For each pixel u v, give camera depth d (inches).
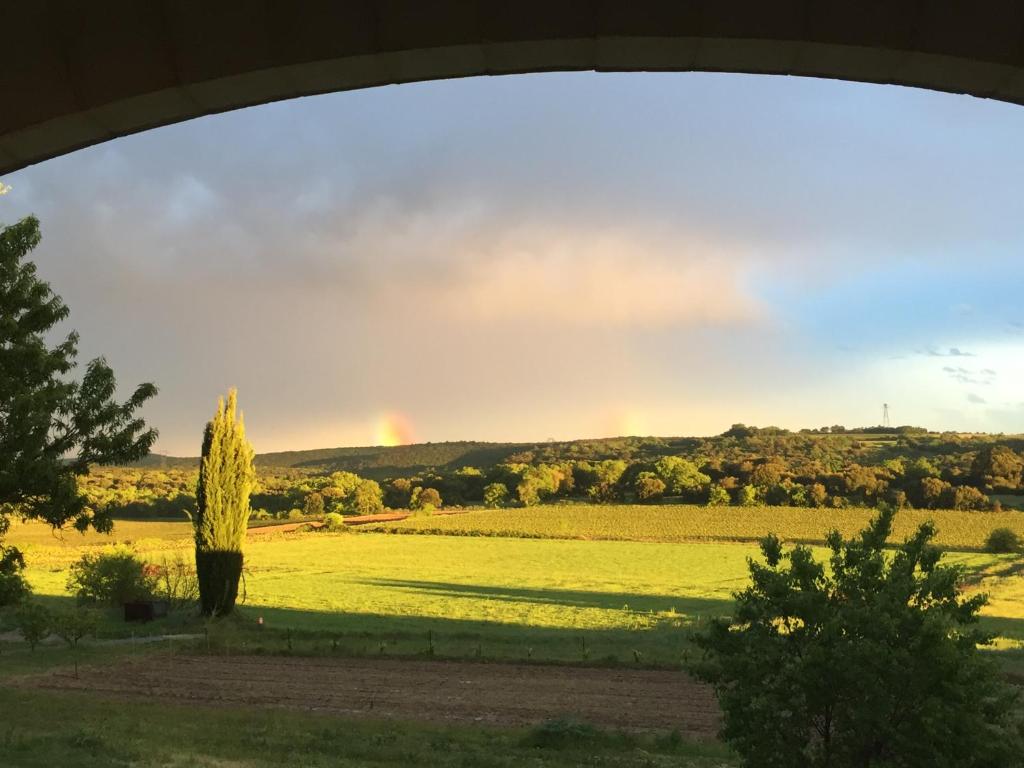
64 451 626.8
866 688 318.0
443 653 1133.1
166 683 917.2
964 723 312.5
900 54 108.2
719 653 361.4
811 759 344.8
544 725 660.7
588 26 109.6
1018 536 3535.9
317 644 1214.3
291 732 621.9
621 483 5723.4
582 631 1518.2
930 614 330.3
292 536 4274.1
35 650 1138.0
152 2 112.7
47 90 114.7
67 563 2800.2
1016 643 1309.1
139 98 115.6
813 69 115.0
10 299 587.5
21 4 112.7
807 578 355.9
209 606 1478.8
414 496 5753.0
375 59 114.6
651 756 590.2
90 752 474.0
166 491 5565.9
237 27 113.1
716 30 108.0
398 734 644.7
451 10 110.7
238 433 1541.6
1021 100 114.0
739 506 4830.2
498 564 3176.7
